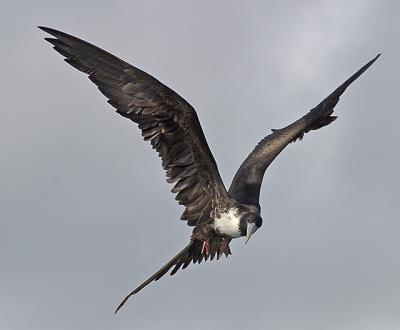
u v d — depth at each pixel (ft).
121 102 51.98
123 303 54.49
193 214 55.67
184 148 54.08
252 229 55.83
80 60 51.37
